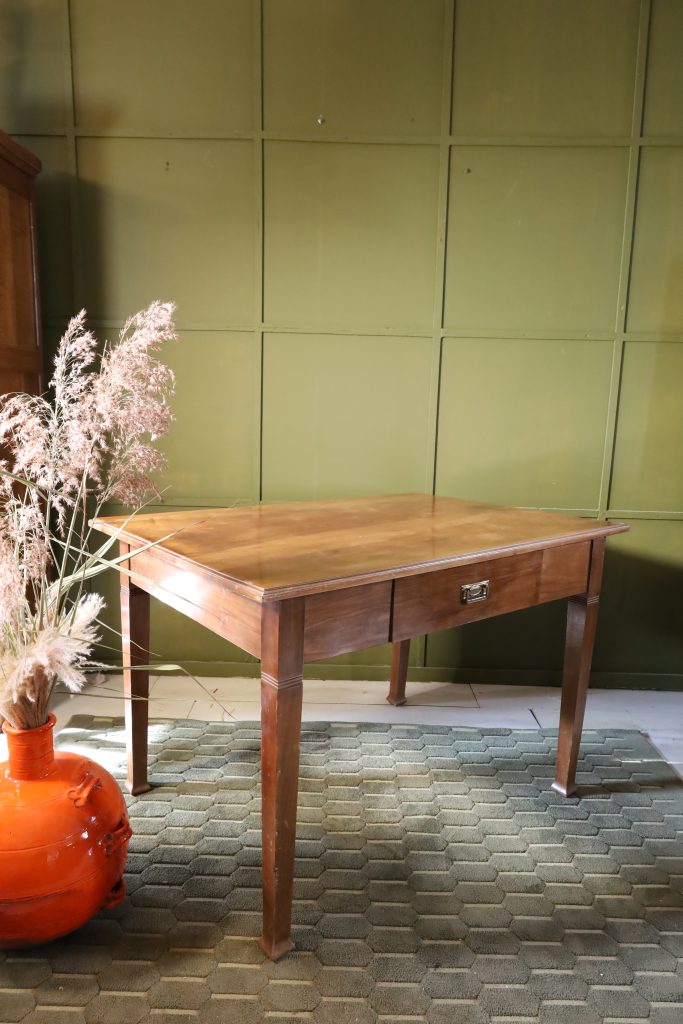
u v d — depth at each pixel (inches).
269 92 111.2
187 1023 56.1
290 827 61.4
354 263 115.6
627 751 101.9
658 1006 59.2
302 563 64.4
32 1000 57.8
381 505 98.8
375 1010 57.9
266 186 113.5
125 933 65.0
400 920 67.8
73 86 111.1
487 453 120.5
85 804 62.1
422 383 118.6
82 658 59.0
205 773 92.0
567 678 88.5
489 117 111.7
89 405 57.4
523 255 115.0
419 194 113.9
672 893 72.9
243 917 67.3
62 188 113.4
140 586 79.9
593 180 112.9
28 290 108.4
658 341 116.5
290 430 119.9
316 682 124.6
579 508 121.5
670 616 123.6
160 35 110.0
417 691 121.7
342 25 109.7
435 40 109.9
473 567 72.7
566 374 118.0
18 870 57.8
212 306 116.6
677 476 120.1
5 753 99.6
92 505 119.0
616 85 110.6
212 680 123.5
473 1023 57.0
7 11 109.4
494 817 85.0
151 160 112.9
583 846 80.0
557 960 63.6
